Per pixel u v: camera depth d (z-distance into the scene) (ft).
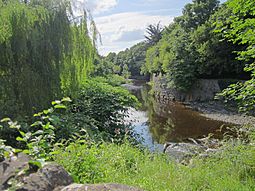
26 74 21.97
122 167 13.34
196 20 105.29
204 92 75.61
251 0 14.69
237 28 15.97
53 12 24.06
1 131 18.33
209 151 21.58
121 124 30.60
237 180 14.53
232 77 77.36
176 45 83.51
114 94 31.30
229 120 53.83
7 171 6.84
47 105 22.57
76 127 21.70
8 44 21.85
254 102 16.07
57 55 23.62
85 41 26.40
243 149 17.46
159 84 104.58
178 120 57.00
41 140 8.34
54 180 6.60
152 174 13.29
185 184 12.69
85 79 29.25
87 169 10.34
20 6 22.72
